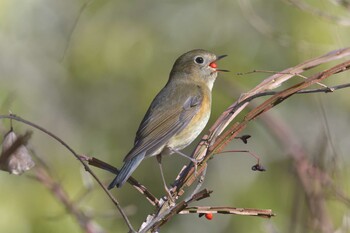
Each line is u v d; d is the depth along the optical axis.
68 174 12.03
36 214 11.25
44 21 15.51
